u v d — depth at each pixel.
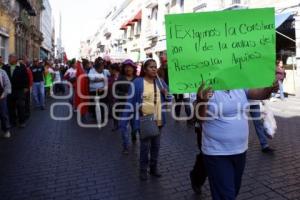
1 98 8.30
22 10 31.17
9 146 7.71
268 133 6.32
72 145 7.73
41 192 5.04
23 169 6.07
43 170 6.00
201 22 3.26
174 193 4.84
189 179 5.34
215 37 3.27
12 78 9.66
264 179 5.17
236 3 19.34
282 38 16.98
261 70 3.30
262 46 3.29
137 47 36.88
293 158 6.15
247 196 4.60
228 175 3.29
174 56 3.27
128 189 5.04
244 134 3.36
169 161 6.29
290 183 4.99
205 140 3.39
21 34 30.56
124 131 6.85
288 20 16.45
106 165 6.20
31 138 8.48
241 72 3.29
